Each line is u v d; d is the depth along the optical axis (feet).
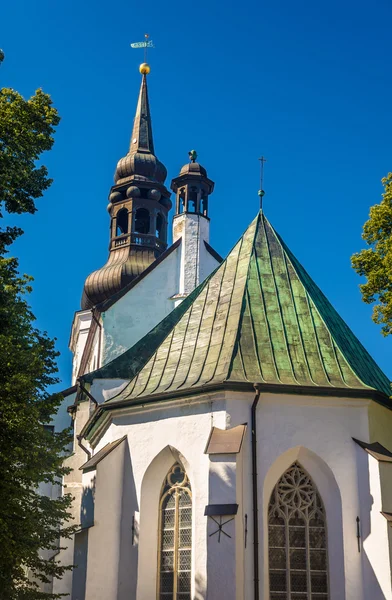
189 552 88.79
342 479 88.43
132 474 94.68
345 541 86.02
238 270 106.63
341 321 109.19
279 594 84.89
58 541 114.83
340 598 84.64
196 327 101.91
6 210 88.99
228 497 82.74
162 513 92.53
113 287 166.81
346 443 89.86
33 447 81.41
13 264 88.17
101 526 92.02
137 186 175.32
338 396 90.58
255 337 96.22
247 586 82.07
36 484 86.48
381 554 83.61
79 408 122.72
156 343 115.55
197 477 88.79
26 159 87.45
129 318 141.90
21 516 80.23
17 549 77.97
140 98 192.03
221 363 92.94
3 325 85.51
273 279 104.42
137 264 167.84
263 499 86.17
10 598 80.79
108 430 101.50
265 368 92.32
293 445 88.84
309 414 90.43
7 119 86.28
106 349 139.23
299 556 86.53
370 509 86.07
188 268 145.28
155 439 94.12
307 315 100.32
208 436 89.10
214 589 80.12
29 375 82.17
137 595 89.10
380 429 93.45
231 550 80.74
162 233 176.86
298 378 91.81
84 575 89.40
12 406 79.05
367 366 103.04
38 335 89.76
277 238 111.14
